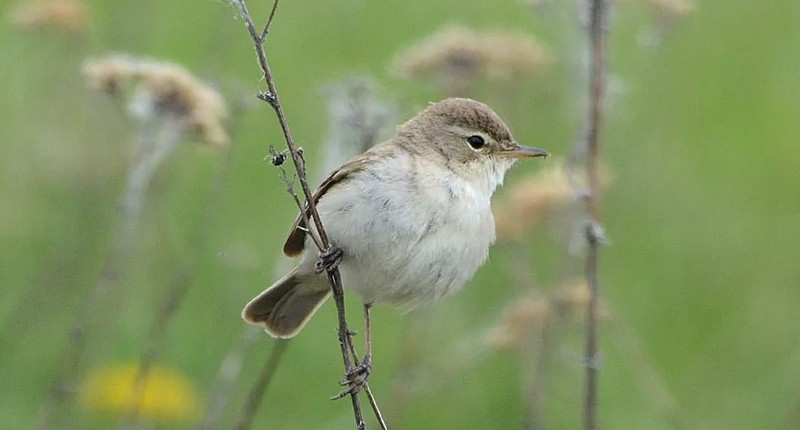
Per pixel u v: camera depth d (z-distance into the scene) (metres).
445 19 18.81
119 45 15.49
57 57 15.15
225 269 14.45
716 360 15.01
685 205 16.58
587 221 11.11
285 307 10.85
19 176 14.91
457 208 10.28
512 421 14.02
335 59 17.97
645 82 16.38
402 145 10.41
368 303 10.57
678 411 13.82
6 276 14.50
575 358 11.16
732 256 16.25
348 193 10.09
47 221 14.76
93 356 13.19
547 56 13.56
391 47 18.33
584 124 12.14
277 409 13.93
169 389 13.10
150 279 14.01
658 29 12.89
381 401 14.06
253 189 15.91
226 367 11.88
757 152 17.81
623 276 15.88
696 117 18.05
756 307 15.70
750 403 14.38
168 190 14.16
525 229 12.56
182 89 11.34
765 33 19.22
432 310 13.77
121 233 11.68
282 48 17.97
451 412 14.07
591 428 11.11
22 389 13.29
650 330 15.41
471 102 10.75
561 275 12.56
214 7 18.08
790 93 18.59
